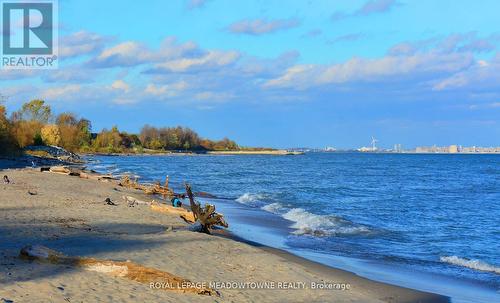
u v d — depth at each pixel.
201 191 42.03
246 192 41.78
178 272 10.62
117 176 52.22
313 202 34.28
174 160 129.88
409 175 77.62
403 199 38.84
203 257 12.49
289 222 23.22
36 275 8.95
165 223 18.08
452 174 82.75
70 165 72.56
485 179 69.38
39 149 90.62
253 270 11.76
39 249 10.07
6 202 20.53
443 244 18.81
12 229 13.99
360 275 12.90
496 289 11.88
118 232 15.12
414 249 17.50
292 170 88.12
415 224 24.88
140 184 40.62
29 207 19.41
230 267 11.78
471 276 13.22
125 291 8.58
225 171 78.62
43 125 113.44
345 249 16.94
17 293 7.79
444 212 30.78
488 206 34.66
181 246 13.57
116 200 25.39
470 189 51.19
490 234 21.84
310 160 164.75
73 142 122.69
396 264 14.60
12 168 50.81
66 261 9.84
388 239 19.59
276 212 27.38
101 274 9.45
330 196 39.59
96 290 8.45
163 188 34.88
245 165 107.50
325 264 14.14
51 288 8.25
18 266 9.46
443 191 48.44
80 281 8.87
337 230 21.17
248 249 14.38
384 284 11.96
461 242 19.50
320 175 73.06
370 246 17.78
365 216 27.48
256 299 9.27
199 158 159.62
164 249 12.91
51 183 32.94
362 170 93.06
